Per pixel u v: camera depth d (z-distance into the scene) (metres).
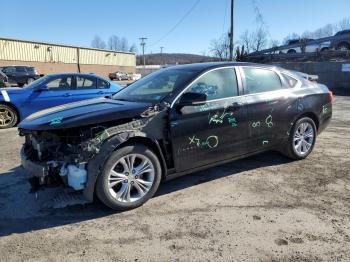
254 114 5.07
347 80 20.52
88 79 9.98
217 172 5.36
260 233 3.60
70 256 3.25
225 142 4.82
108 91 10.12
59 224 3.84
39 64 47.94
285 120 5.48
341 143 7.06
